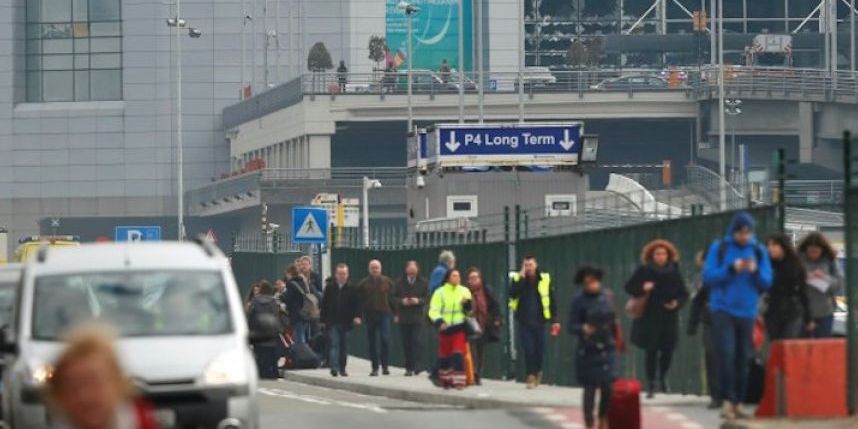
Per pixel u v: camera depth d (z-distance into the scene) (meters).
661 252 63.75
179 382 45.44
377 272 94.38
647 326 63.84
